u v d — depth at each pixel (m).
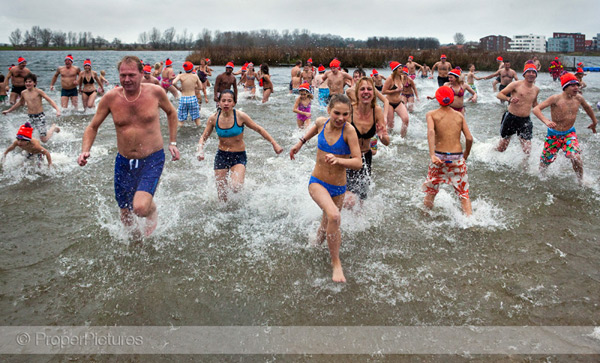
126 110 4.18
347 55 38.50
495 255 4.30
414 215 5.23
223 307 3.49
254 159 7.67
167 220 5.02
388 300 3.58
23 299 3.57
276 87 21.94
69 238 4.59
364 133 4.88
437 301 3.57
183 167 7.25
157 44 136.12
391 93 9.39
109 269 4.02
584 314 3.40
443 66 18.12
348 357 2.96
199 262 4.15
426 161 7.59
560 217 5.18
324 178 4.07
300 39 65.31
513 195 5.88
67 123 11.39
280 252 4.34
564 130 6.34
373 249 4.41
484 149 8.10
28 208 5.39
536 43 155.12
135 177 4.33
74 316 3.38
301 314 3.41
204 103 16.02
